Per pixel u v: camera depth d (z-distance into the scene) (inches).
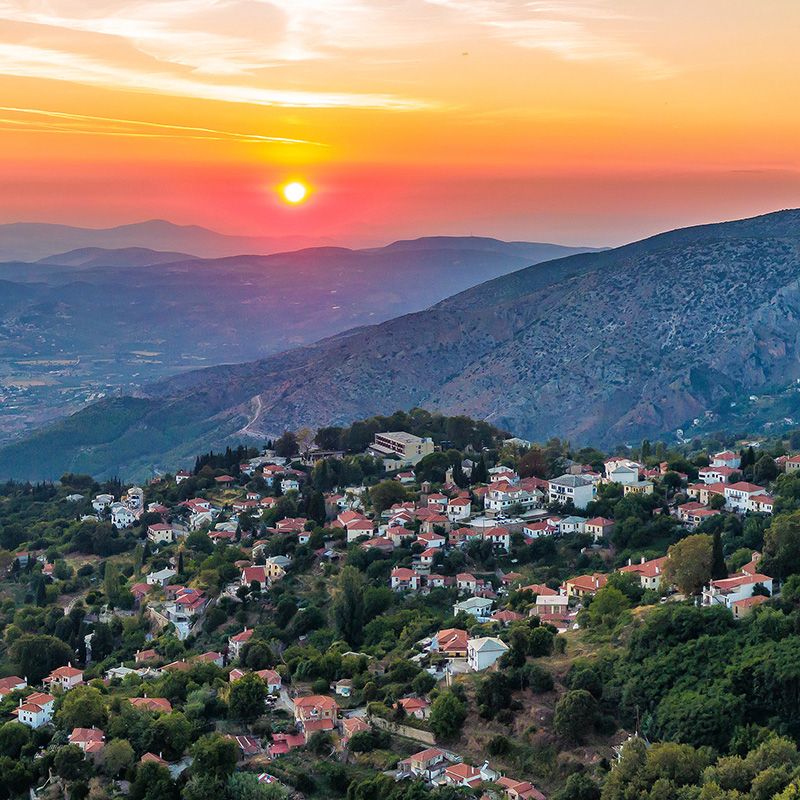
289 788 7701.8
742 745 7037.4
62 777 7839.6
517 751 7706.7
